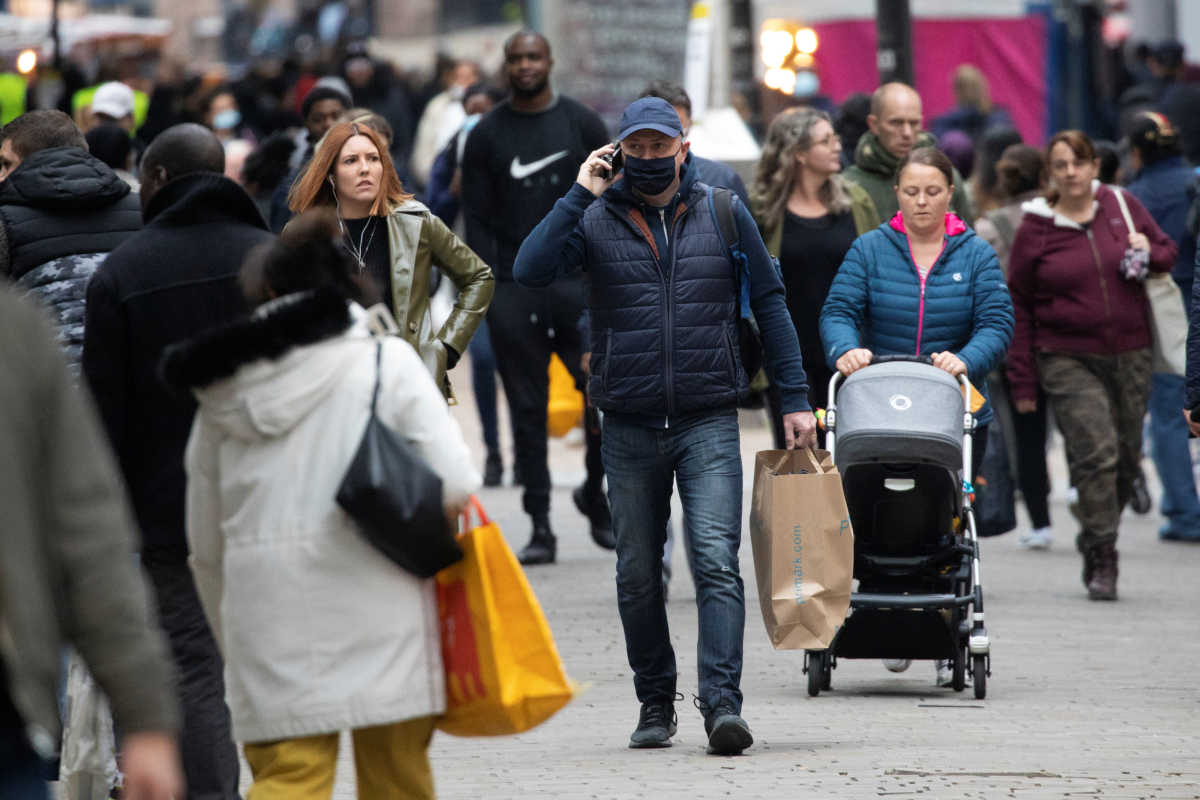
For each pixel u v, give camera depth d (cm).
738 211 2278
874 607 2547
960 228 2791
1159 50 6662
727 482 2261
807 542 2300
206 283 1875
